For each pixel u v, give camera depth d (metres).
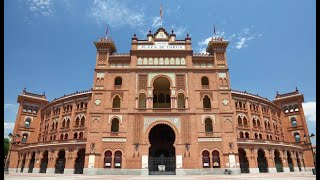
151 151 55.22
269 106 71.00
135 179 29.50
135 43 54.72
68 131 63.38
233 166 45.09
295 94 77.19
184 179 29.12
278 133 71.31
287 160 59.69
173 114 48.31
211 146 46.38
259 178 30.92
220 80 51.47
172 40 55.12
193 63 53.38
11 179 27.48
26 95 78.31
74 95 65.75
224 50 54.19
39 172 55.59
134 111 48.50
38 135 74.38
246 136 62.25
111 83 50.97
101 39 54.69
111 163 45.00
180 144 46.25
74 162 51.41
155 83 57.16
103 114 48.31
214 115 48.53
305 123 73.38
